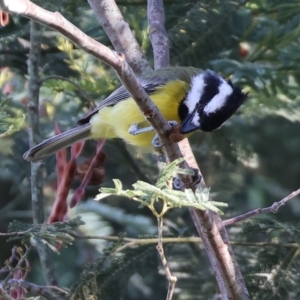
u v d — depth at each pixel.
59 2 11.29
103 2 9.77
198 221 7.43
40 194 10.39
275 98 11.13
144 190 5.40
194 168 7.94
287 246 9.48
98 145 10.52
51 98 12.21
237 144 11.72
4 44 11.84
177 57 10.89
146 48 11.38
